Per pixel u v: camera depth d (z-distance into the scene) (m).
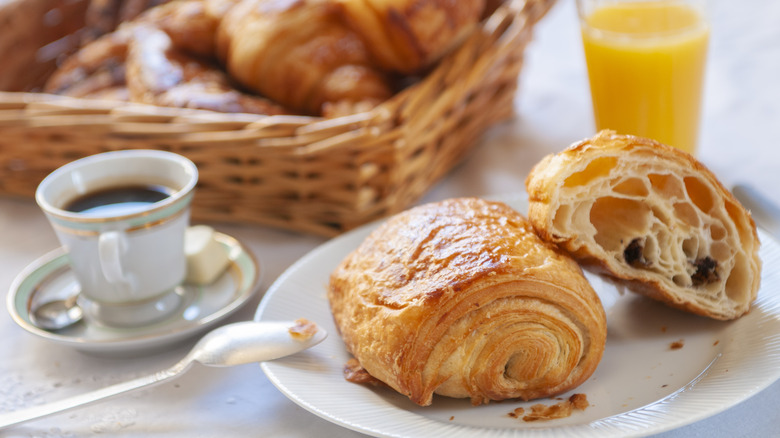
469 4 0.76
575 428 0.57
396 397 0.60
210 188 0.75
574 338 0.59
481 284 0.58
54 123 0.75
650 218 0.60
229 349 0.61
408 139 0.71
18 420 0.60
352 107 0.74
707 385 0.58
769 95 0.83
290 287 0.65
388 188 0.72
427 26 0.74
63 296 0.68
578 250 0.60
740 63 0.87
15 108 0.77
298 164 0.71
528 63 0.93
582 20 0.76
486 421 0.58
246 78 0.77
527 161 0.79
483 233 0.60
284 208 0.74
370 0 0.75
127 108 0.74
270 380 0.60
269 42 0.76
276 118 0.72
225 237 0.72
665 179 0.61
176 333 0.64
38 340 0.67
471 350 0.58
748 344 0.60
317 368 0.61
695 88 0.75
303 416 0.61
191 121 0.73
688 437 0.58
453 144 0.78
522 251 0.59
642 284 0.61
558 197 0.59
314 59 0.75
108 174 0.69
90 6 0.92
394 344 0.58
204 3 0.81
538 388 0.59
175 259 0.67
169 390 0.63
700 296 0.61
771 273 0.63
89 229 0.64
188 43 0.80
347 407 0.58
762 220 0.68
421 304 0.58
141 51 0.80
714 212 0.61
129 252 0.65
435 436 0.56
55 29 0.91
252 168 0.73
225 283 0.69
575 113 0.84
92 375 0.64
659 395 0.59
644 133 0.75
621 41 0.74
